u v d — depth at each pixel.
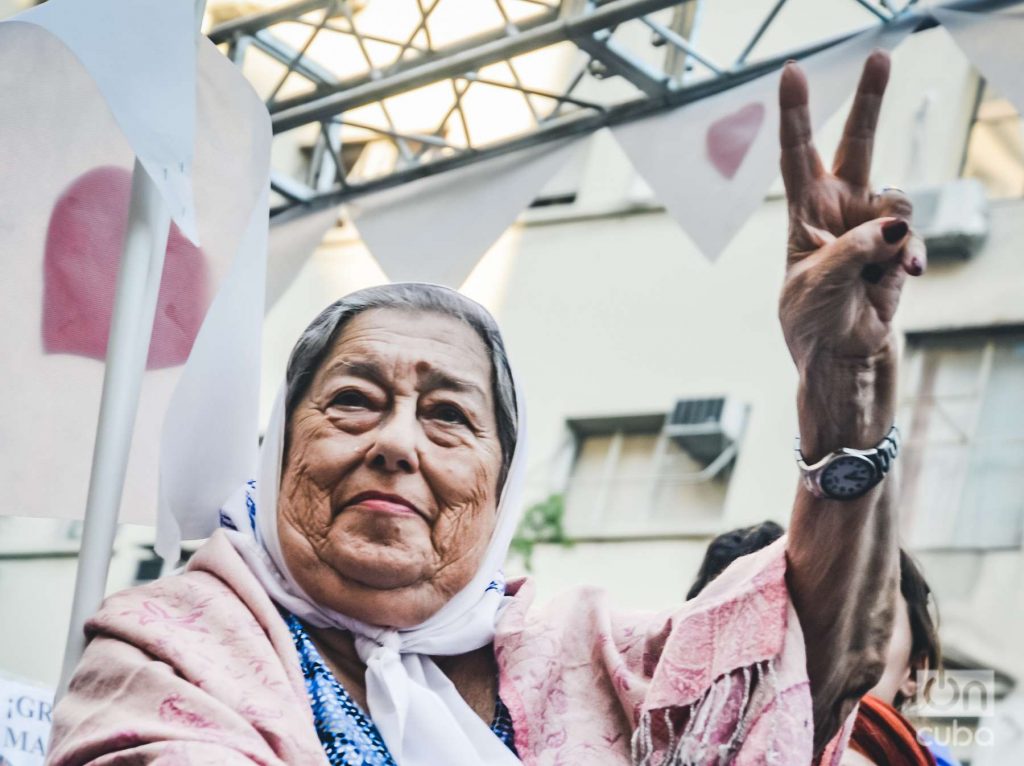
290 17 5.47
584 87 13.57
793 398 14.05
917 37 13.64
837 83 4.04
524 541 14.28
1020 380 13.06
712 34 13.52
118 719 2.07
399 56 5.36
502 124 13.06
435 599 2.34
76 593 2.39
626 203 15.11
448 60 5.03
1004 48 3.62
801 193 2.19
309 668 2.26
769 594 2.27
